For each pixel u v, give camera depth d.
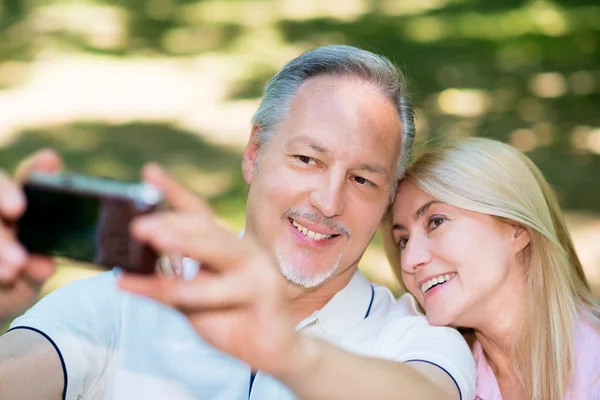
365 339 2.72
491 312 2.76
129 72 12.02
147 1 16.19
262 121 2.77
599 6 15.59
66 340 2.38
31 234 1.41
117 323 2.58
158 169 1.41
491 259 2.71
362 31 14.38
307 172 2.63
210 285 1.42
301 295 2.77
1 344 2.31
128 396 2.53
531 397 2.75
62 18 14.59
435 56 12.78
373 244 6.11
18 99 10.66
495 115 10.02
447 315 2.69
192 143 9.00
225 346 1.49
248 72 12.13
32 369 2.29
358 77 2.70
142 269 1.38
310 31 14.40
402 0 16.83
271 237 2.70
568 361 2.72
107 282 2.62
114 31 14.16
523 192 2.78
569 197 7.48
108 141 9.07
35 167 1.48
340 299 2.75
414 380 1.98
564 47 13.27
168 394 2.54
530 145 8.99
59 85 11.27
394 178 2.75
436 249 2.74
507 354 2.83
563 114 10.06
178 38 13.95
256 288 1.45
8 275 1.38
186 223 1.38
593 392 2.68
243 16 15.41
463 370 2.44
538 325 2.74
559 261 2.80
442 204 2.75
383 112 2.67
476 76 11.74
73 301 2.52
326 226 2.62
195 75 11.97
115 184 1.41
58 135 9.26
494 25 14.70
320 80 2.69
